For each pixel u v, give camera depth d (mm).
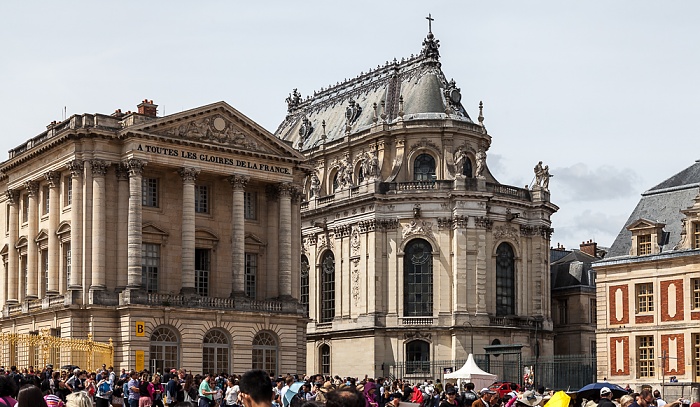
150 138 75250
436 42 112688
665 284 76000
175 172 78562
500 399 40500
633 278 78438
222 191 81688
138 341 72625
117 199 75688
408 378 98250
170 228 78125
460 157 103625
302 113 128750
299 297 85688
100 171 74812
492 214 103312
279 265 83000
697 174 79312
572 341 113625
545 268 106938
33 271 81562
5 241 87125
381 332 101500
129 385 47969
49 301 76500
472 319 99938
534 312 105750
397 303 101875
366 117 113562
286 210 83312
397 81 114375
